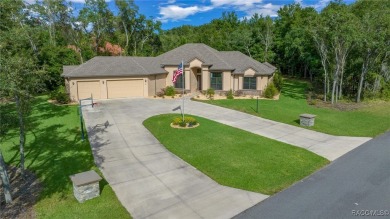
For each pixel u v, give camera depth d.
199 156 13.47
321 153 14.07
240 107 25.27
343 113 24.06
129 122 19.78
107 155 13.72
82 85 27.80
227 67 31.36
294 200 9.52
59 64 34.00
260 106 25.98
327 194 9.93
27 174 11.66
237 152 14.00
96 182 9.61
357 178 11.22
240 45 59.78
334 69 30.02
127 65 30.67
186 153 13.87
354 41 26.70
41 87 11.86
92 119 20.70
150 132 17.45
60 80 33.59
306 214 8.69
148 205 9.21
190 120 18.92
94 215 8.63
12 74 9.29
